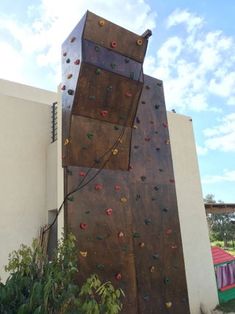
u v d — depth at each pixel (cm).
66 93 290
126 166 314
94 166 288
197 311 617
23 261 269
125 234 294
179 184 695
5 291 241
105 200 288
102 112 293
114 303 221
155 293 297
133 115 318
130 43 307
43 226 645
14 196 657
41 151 729
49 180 697
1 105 700
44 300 214
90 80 279
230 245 1931
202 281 655
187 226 675
